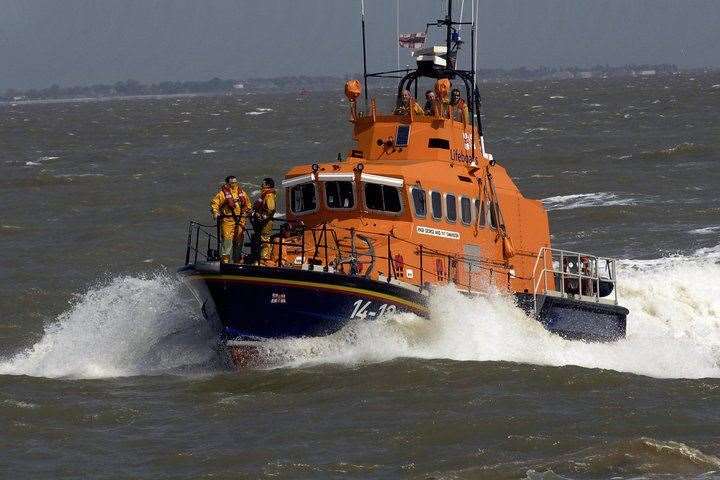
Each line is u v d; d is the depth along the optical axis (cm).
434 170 6341
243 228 6059
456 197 6400
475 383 5712
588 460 4597
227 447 4938
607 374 5884
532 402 5428
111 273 10388
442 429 5047
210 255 6159
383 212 6200
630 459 4597
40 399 5769
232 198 6028
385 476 4538
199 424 5291
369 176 6150
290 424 5206
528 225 6950
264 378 5866
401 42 6712
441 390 5612
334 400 5519
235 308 5859
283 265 5947
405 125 6544
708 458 4603
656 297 8669
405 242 6144
